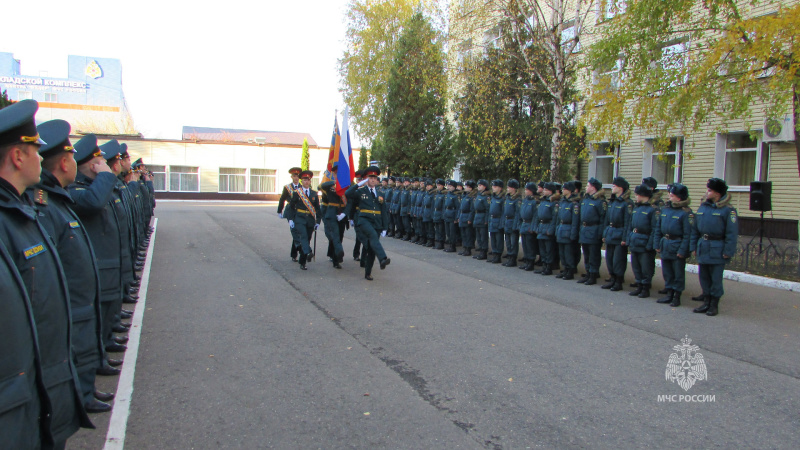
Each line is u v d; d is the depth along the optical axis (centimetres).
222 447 344
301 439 356
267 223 1906
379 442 354
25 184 236
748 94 968
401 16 2650
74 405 259
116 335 577
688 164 1562
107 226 482
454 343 568
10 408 199
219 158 3900
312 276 939
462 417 394
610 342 588
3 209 227
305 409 402
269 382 452
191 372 471
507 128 1580
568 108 1587
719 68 1011
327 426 375
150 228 1510
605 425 387
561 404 421
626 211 877
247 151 3969
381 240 1577
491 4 1524
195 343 551
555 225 1012
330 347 546
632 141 1708
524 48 1537
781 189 1352
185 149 3803
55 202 336
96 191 432
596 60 1142
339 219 977
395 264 1106
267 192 4053
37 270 235
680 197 780
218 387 440
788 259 1063
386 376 471
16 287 208
